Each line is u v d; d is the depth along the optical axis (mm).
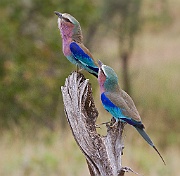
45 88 24344
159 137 28359
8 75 24375
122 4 33969
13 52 25297
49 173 13758
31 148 15891
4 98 24391
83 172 13906
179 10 51094
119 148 6473
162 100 33969
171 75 38281
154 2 38062
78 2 25781
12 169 13875
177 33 48406
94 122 6789
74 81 7043
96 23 31766
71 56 9352
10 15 25984
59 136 17812
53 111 24234
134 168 14961
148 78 37562
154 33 48062
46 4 25938
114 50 37906
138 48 44406
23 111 24344
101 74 7641
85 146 6469
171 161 16844
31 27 26094
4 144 16797
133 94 35250
